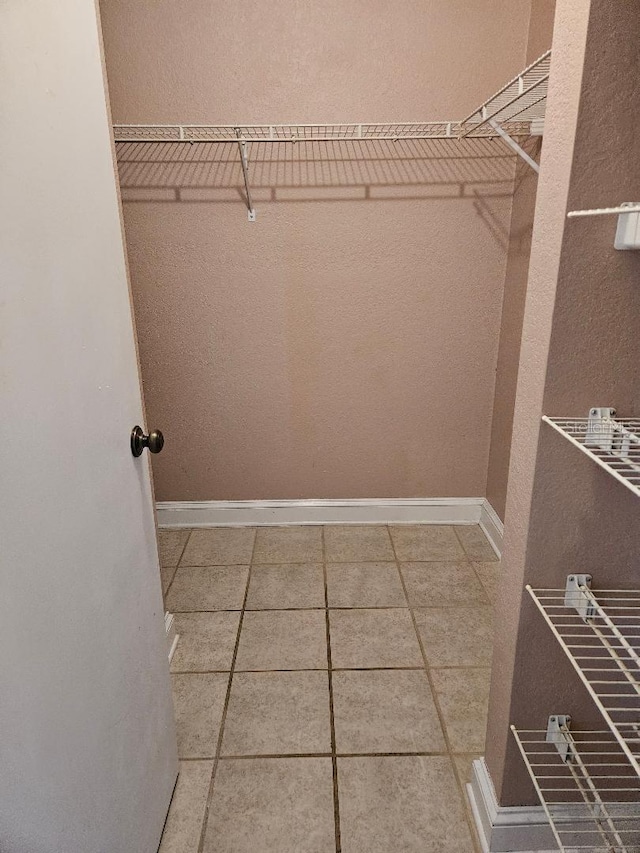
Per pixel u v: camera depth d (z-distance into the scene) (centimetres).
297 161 206
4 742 56
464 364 233
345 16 189
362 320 227
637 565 97
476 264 220
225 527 254
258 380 234
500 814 109
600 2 71
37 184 65
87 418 79
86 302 80
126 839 93
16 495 59
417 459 247
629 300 83
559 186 80
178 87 196
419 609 194
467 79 197
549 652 101
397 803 124
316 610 194
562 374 86
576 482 91
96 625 81
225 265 218
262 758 136
